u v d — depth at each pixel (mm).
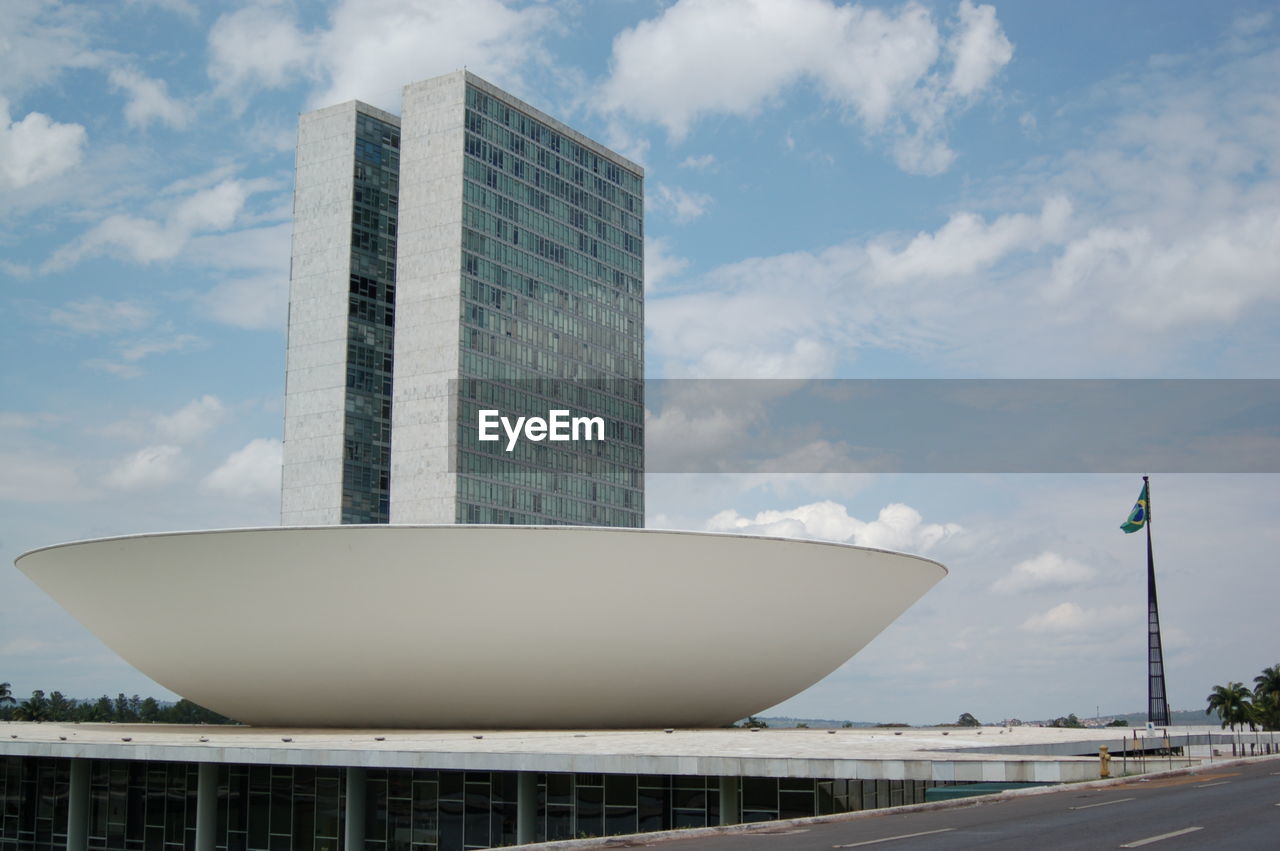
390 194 99438
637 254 110688
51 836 36656
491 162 95375
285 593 34594
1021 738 32969
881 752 24812
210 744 30125
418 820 29594
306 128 99438
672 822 26328
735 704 38156
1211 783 21047
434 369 90875
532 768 24531
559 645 34438
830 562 36969
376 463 94812
